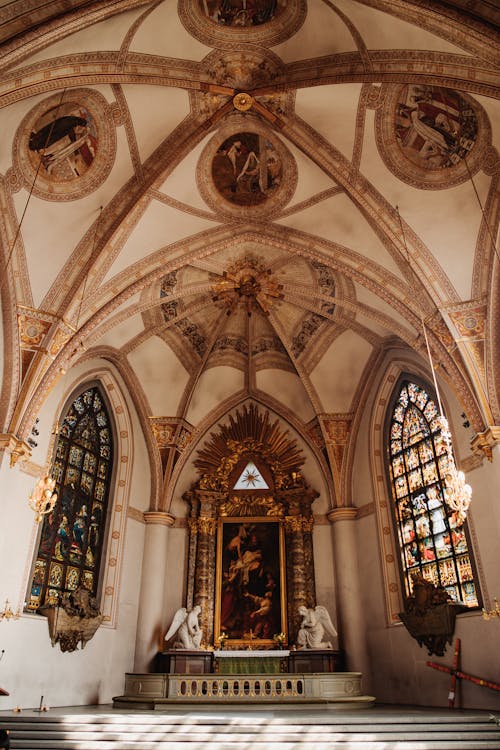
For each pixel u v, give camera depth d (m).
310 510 19.50
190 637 16.89
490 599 12.97
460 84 10.45
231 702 13.61
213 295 18.27
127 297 15.21
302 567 18.75
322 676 14.16
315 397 19.58
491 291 13.15
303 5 10.98
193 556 19.16
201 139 13.51
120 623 16.84
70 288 14.07
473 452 13.47
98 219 14.01
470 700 13.16
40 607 14.07
